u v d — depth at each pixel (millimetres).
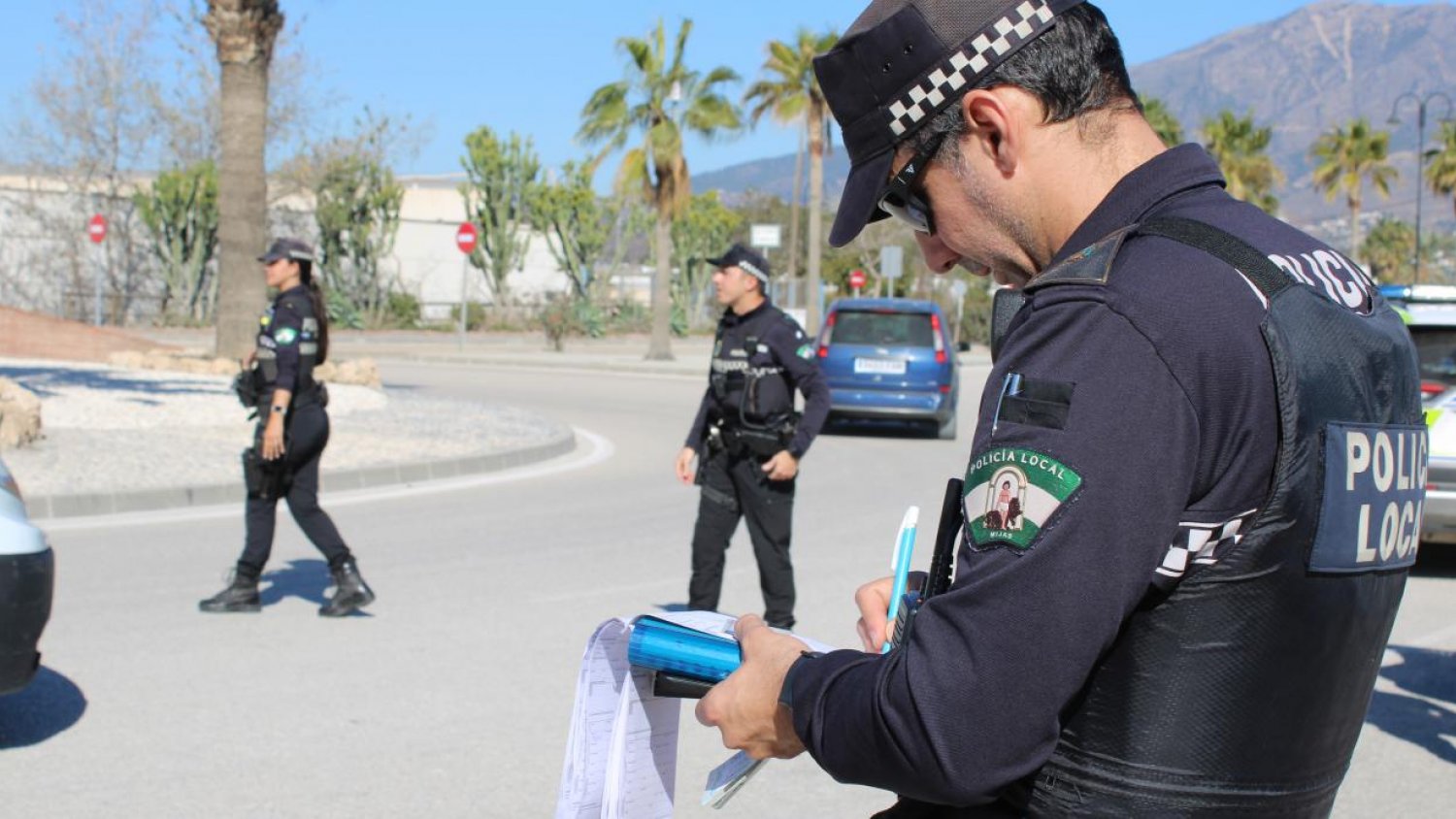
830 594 7852
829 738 1413
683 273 53625
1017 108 1445
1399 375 1438
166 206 39438
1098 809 1333
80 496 10242
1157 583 1296
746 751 1573
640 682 1754
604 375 29219
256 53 19672
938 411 17703
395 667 6180
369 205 43938
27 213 38219
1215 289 1310
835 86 1546
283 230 42844
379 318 44469
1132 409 1272
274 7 19734
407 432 15164
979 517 1343
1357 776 5016
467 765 4883
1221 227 1387
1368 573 1362
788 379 6371
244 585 7246
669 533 9984
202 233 40188
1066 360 1318
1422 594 8383
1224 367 1276
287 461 7117
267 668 6145
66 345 25516
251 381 7086
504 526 10219
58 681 5875
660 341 33750
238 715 5430
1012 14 1436
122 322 38969
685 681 1699
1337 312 1368
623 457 14898
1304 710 1332
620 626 1750
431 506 11227
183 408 15641
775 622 6492
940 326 18016
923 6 1458
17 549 4703
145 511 10477
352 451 13359
